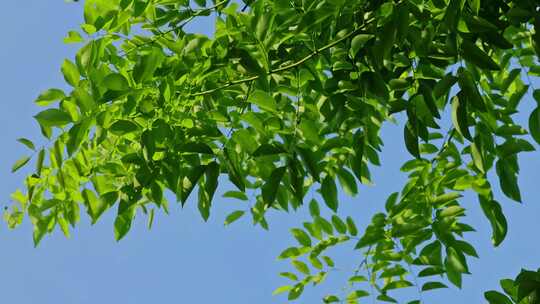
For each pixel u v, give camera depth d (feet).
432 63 9.32
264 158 10.05
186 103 10.05
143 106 9.35
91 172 10.87
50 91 9.52
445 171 11.97
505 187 10.75
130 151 11.48
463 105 8.19
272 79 10.61
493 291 10.17
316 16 8.89
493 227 11.24
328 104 10.18
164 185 11.23
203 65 9.78
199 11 11.18
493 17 9.23
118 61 10.45
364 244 12.40
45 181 11.53
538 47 8.55
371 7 9.21
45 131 9.93
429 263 12.04
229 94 11.75
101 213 10.57
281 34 10.05
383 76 9.87
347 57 10.03
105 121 9.14
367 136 10.37
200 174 9.36
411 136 9.17
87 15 9.46
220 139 9.79
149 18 10.97
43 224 11.48
